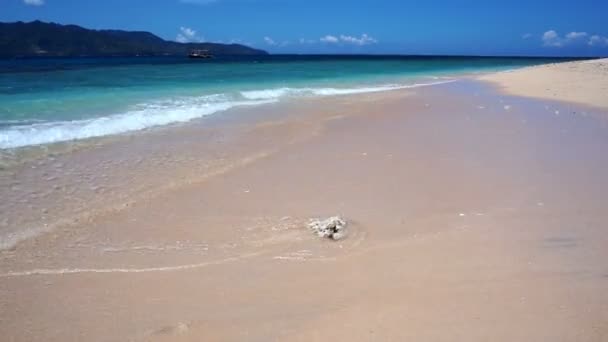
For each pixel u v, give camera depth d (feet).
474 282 13.66
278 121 40.75
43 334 11.27
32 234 16.85
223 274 14.37
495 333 11.20
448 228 17.70
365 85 86.74
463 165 26.43
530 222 18.12
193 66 165.68
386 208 19.89
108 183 22.68
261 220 18.69
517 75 106.42
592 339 10.91
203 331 11.43
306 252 15.89
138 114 41.68
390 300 12.78
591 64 117.70
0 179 22.50
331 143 32.37
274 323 11.78
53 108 43.80
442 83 92.58
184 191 21.98
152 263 15.02
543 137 33.81
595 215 18.76
